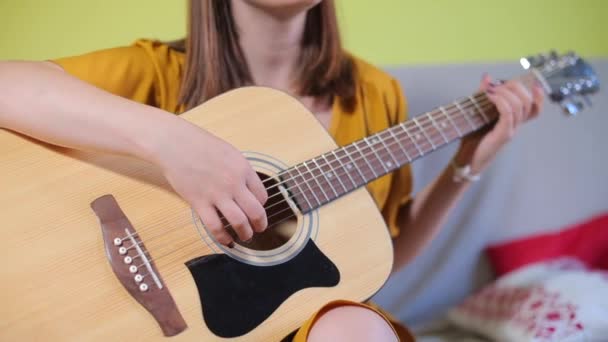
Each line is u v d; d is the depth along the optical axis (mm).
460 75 1774
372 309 805
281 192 945
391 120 1324
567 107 1276
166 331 813
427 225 1330
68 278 810
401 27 1804
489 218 1783
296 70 1232
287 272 897
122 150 834
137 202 869
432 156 1706
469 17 1906
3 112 844
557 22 2061
